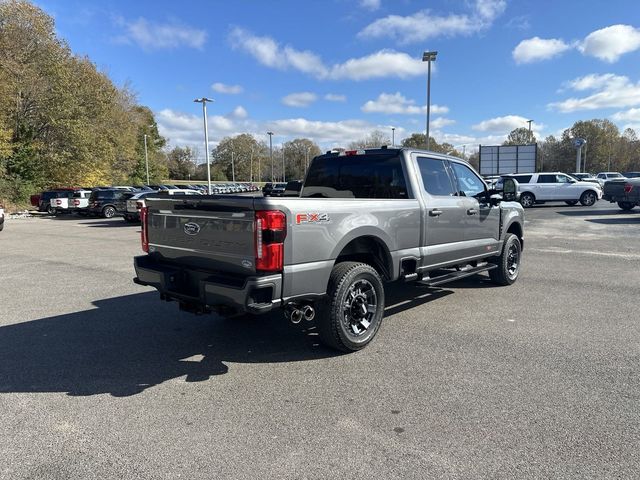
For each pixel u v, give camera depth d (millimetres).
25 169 36344
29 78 35531
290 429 3201
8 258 11031
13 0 34938
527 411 3395
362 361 4402
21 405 3605
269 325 5559
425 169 5777
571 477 2635
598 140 99000
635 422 3227
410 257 5281
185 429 3223
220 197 4074
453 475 2666
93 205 26000
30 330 5445
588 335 5055
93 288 7660
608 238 13422
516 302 6473
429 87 27156
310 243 4113
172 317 5938
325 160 6309
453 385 3848
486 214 6703
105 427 3262
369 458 2846
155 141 84750
